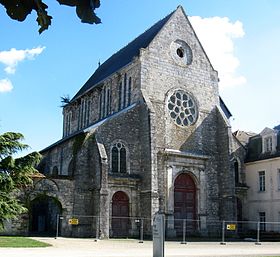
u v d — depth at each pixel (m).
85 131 32.78
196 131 37.78
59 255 17.11
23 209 23.89
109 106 40.84
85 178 31.89
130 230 32.12
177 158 35.75
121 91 38.97
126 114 34.31
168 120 36.38
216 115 39.34
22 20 2.80
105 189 30.48
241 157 40.50
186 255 18.53
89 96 46.31
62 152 38.50
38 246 21.03
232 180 36.34
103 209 30.11
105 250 20.48
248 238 35.19
